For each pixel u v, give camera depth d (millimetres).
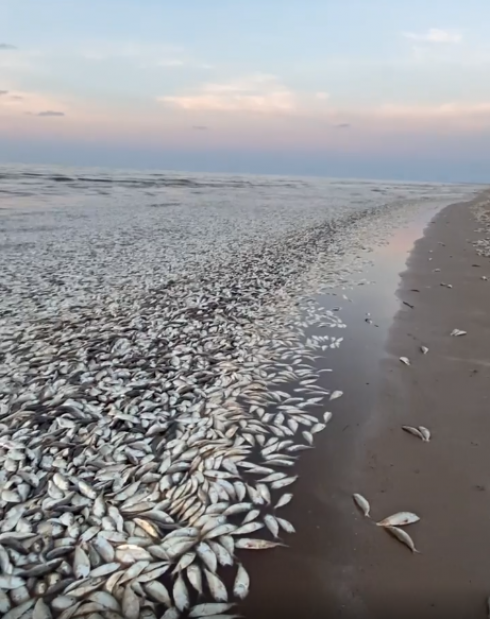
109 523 3094
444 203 34156
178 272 11164
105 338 6766
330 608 2521
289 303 8492
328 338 6617
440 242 14734
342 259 12680
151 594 2580
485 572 2688
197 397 4895
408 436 4082
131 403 4762
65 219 20234
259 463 3762
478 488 3389
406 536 2951
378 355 5914
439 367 5469
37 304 8469
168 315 7859
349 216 24156
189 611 2494
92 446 4008
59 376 5469
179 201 31312
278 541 2951
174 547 2893
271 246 14883
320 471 3645
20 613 2461
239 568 2758
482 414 4395
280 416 4488
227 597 2576
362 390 4984
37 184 39219
